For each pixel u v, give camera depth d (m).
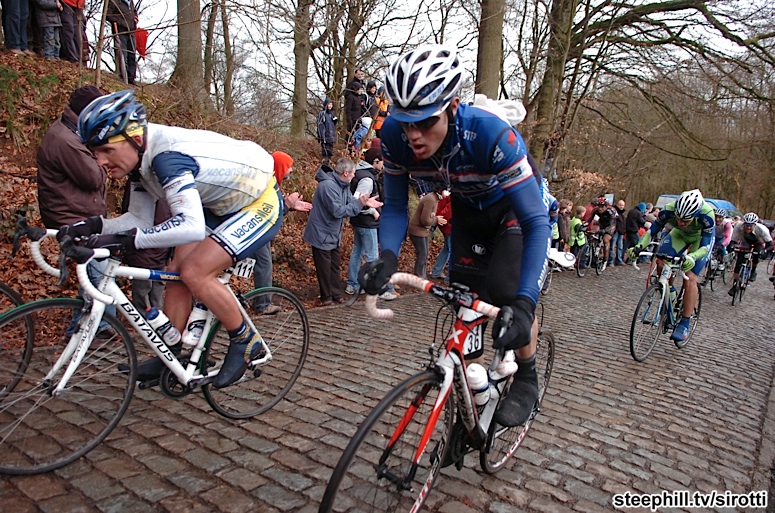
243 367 2.63
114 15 6.58
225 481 2.15
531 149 11.30
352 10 9.30
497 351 1.83
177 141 2.27
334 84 11.66
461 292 1.73
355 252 6.11
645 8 11.32
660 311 4.73
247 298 2.89
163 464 2.25
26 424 2.43
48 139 3.27
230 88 9.04
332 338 4.46
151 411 2.75
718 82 11.47
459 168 1.94
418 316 5.54
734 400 3.74
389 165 2.10
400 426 1.75
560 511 2.14
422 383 1.77
